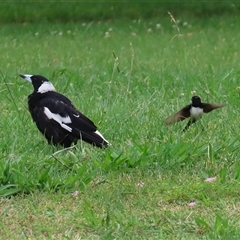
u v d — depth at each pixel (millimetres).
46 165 10688
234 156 11266
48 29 28781
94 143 11469
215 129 12586
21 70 18891
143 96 15273
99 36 26906
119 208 9336
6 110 14156
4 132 12461
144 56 21844
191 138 12055
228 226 8625
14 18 31172
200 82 16484
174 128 12570
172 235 8586
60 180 10023
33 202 9562
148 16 31500
